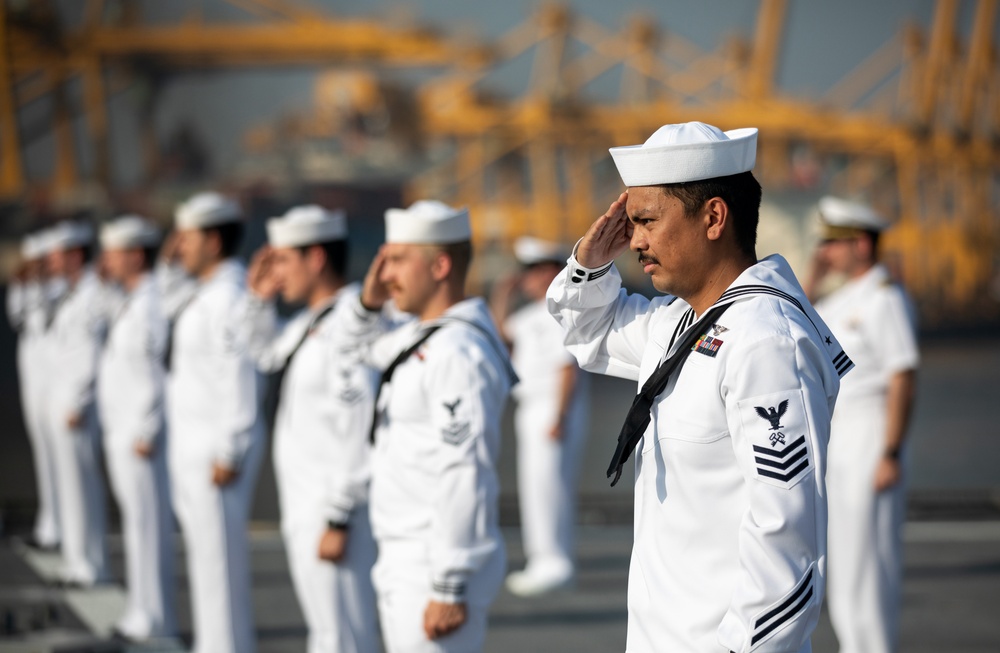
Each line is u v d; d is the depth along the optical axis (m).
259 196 59.44
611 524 17.11
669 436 4.16
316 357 8.02
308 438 8.02
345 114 63.31
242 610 9.35
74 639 11.17
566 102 65.62
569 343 5.11
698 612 4.08
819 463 3.89
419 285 6.77
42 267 16.25
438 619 6.23
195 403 9.34
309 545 7.97
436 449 6.36
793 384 3.90
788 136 66.25
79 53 63.53
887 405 9.22
